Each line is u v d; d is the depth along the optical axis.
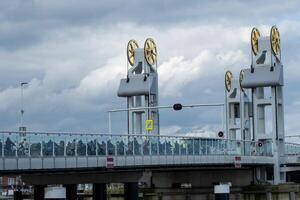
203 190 158.75
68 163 89.50
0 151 79.62
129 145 103.56
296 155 178.12
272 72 171.25
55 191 78.56
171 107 135.88
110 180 111.75
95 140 95.25
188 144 120.94
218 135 174.25
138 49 164.88
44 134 85.69
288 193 164.25
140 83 161.12
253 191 163.12
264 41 173.88
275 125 171.00
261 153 159.25
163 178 160.50
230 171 160.75
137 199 118.12
